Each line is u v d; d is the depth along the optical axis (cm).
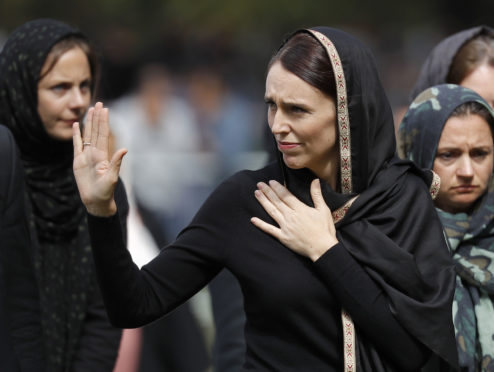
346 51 779
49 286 974
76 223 997
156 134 2194
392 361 786
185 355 1356
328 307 781
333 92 775
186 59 3206
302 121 776
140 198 1648
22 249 883
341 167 794
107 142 774
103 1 4134
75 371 966
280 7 3941
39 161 995
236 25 3816
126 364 1305
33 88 980
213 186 2081
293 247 784
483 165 921
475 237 934
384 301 774
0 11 4238
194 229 807
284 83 773
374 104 791
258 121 2692
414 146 938
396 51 4012
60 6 4212
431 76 1093
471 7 4241
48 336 962
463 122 909
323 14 4066
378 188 801
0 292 845
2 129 892
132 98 2319
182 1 3822
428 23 4200
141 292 775
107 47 2736
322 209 796
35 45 983
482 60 1057
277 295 780
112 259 762
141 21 4072
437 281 794
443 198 934
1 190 870
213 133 2608
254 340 802
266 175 827
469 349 897
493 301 924
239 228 802
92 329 980
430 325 775
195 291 813
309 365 784
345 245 795
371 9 4144
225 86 2873
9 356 838
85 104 1006
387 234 798
